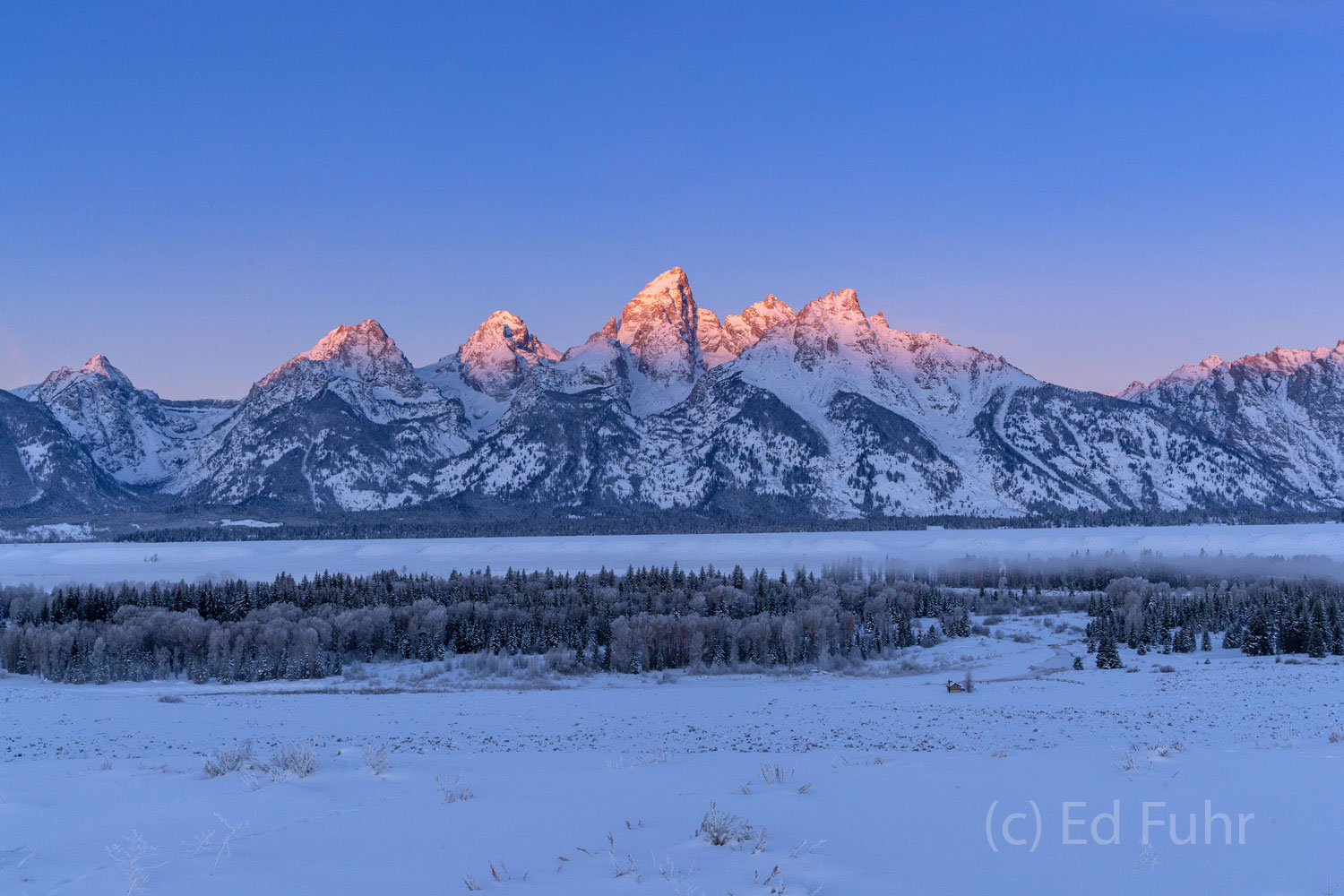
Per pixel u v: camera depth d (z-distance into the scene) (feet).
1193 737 102.73
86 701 216.13
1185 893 35.70
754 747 104.83
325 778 58.90
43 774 63.46
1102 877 37.65
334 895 34.47
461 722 156.56
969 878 37.37
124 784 56.49
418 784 57.06
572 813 48.75
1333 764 63.31
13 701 212.43
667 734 130.21
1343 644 304.09
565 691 255.70
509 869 38.06
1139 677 229.45
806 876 37.14
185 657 325.83
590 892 34.99
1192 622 338.75
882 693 218.59
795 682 284.82
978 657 341.21
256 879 36.29
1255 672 233.96
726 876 37.06
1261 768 61.93
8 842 41.57
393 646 371.35
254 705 200.13
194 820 46.24
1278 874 37.99
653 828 45.34
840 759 72.74
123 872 36.86
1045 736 111.75
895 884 36.37
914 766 65.57
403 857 39.60
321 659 317.42
